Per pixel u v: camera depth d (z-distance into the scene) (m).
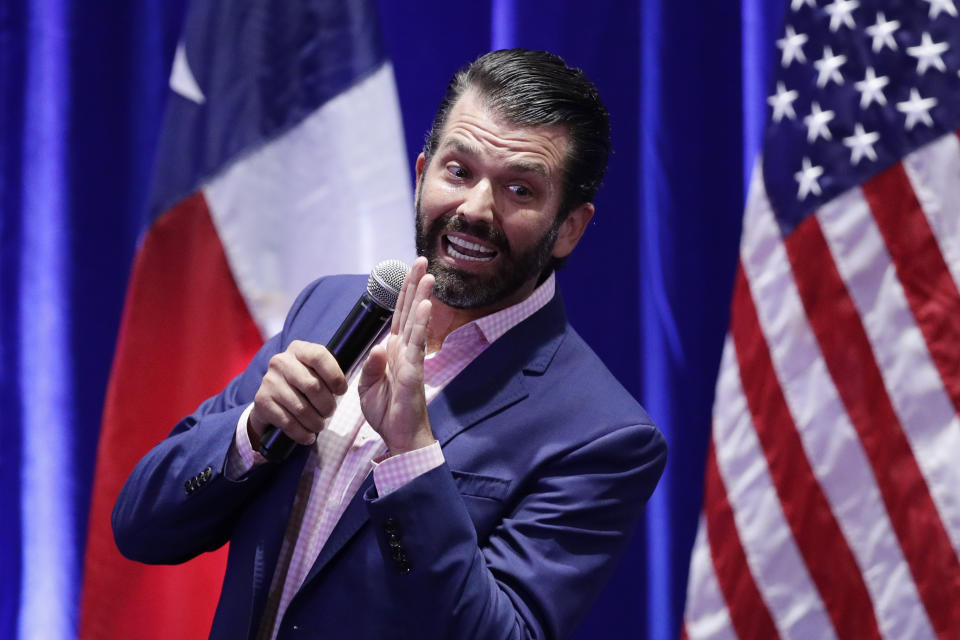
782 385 7.76
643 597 9.16
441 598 4.18
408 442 4.23
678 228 9.16
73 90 10.36
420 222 4.73
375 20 8.33
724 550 7.80
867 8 7.86
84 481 10.41
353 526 4.46
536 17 9.52
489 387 4.79
